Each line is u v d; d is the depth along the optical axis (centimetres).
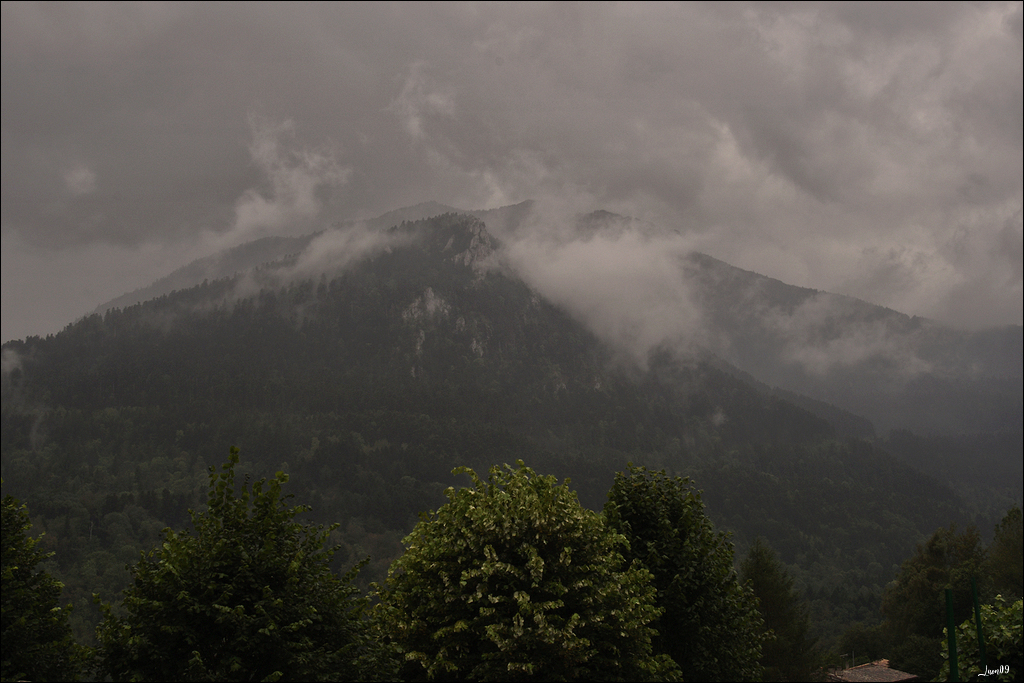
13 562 1759
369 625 1577
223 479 1491
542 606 1580
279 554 1443
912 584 5397
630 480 2423
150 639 1336
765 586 4119
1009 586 4688
